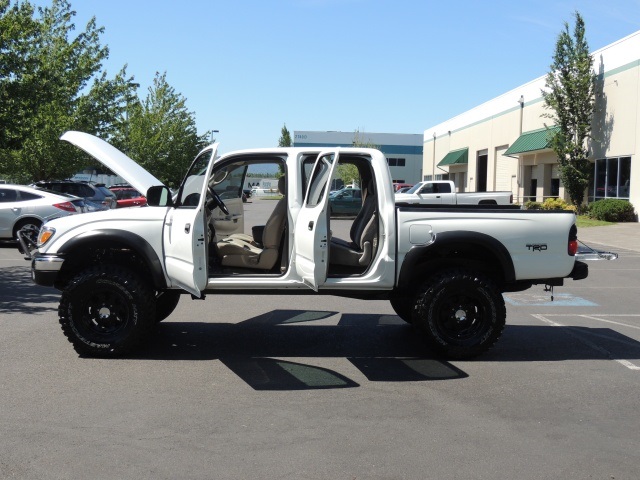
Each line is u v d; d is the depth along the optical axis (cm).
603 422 512
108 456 437
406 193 2833
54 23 2861
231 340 770
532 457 443
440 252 706
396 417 518
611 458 443
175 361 675
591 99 2975
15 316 884
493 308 683
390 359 695
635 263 1608
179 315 916
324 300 1060
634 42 2634
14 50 1912
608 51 2844
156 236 673
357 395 573
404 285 676
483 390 591
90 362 665
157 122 4166
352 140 7575
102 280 666
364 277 673
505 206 759
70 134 756
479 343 684
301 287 670
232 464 426
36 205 1686
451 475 414
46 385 588
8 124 1895
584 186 2978
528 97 3753
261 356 701
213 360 681
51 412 519
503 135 4159
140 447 452
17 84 1900
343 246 724
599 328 863
